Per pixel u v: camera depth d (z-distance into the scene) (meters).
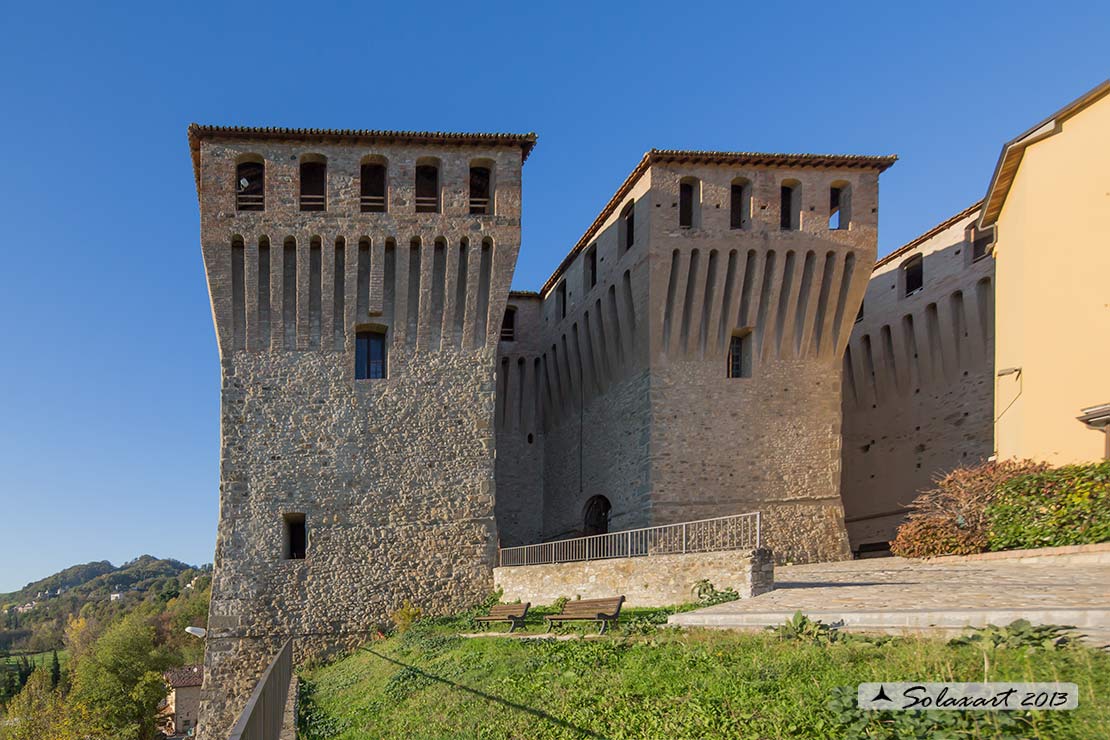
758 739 7.99
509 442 40.09
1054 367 21.61
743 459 28.48
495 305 27.61
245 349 26.38
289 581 25.25
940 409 33.16
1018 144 23.09
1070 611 8.48
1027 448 22.58
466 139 26.94
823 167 28.95
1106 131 20.34
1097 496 17.52
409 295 27.44
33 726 47.09
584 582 21.38
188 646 92.69
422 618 24.97
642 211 28.97
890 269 36.38
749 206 28.83
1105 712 6.39
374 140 26.58
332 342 26.83
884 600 12.45
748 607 13.92
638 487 28.78
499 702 12.12
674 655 11.59
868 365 37.66
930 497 23.20
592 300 33.53
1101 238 20.28
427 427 27.00
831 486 28.81
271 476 25.78
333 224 26.47
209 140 25.98
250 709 7.88
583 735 9.82
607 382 32.62
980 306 31.08
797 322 29.38
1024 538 19.22
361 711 15.06
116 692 52.69
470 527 26.66
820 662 9.33
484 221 27.31
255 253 26.06
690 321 28.62
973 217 31.36
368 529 26.03
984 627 8.81
